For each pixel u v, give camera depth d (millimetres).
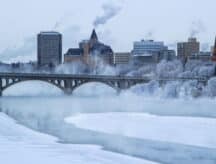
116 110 108125
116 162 38219
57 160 37219
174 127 66500
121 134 59531
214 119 80000
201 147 48156
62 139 54125
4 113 99188
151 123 74688
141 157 41594
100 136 57656
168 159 41062
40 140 51969
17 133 58844
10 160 36750
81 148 46062
